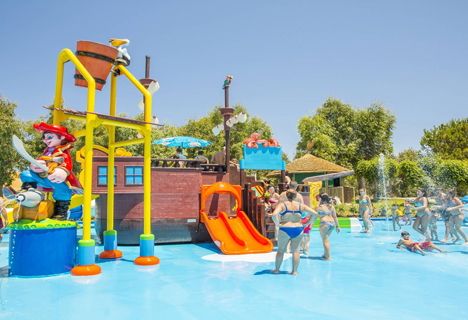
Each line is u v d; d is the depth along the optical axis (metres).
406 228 17.55
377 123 45.47
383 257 9.27
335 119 46.53
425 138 45.00
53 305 4.96
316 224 17.92
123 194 11.34
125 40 8.34
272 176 37.53
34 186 7.15
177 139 18.20
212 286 6.11
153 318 4.42
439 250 10.19
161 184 11.59
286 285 6.19
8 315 4.50
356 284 6.27
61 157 6.96
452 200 11.94
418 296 5.49
